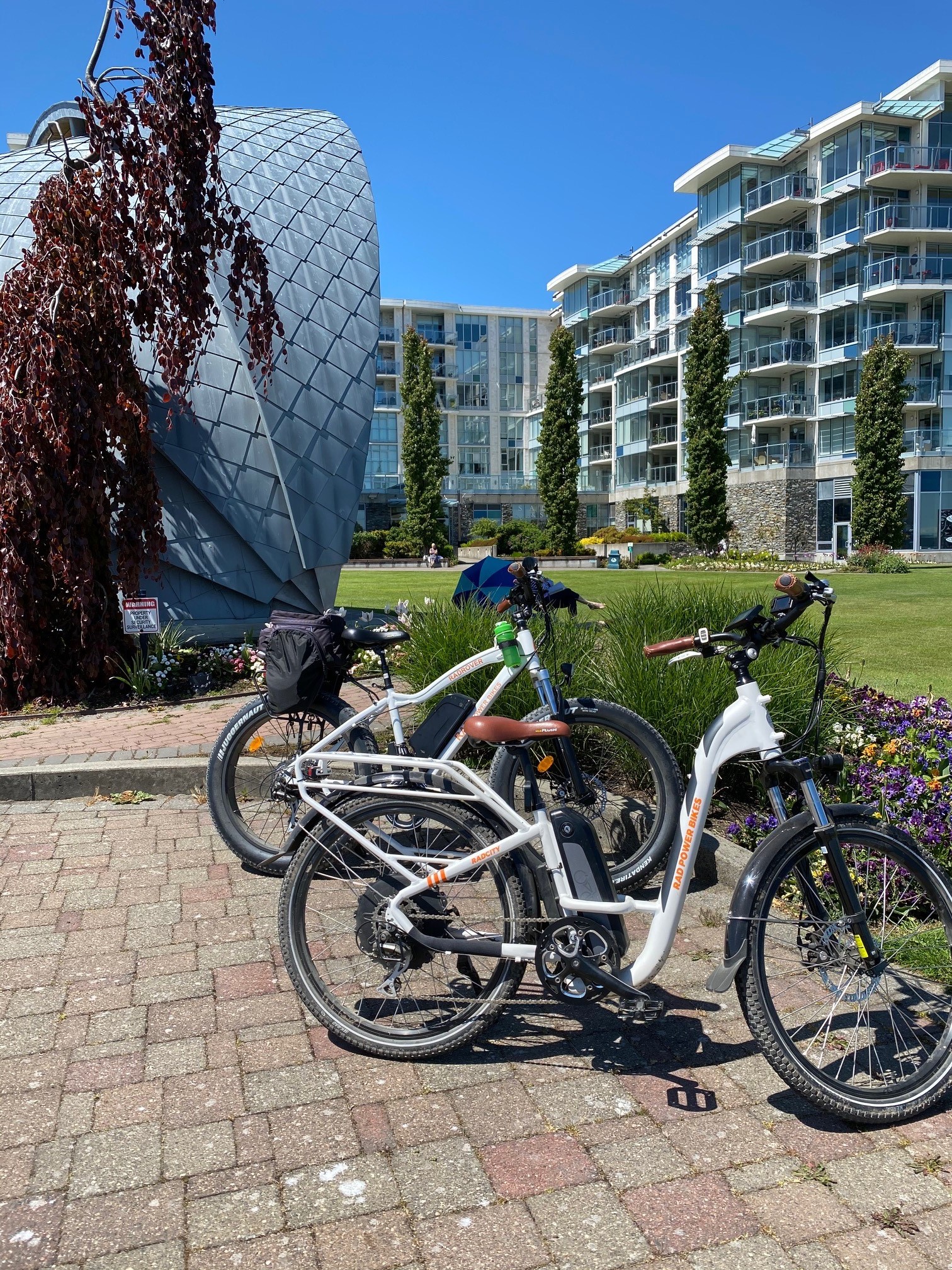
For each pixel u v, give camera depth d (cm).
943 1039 241
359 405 1146
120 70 694
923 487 3581
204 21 700
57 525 718
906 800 383
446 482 6744
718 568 3491
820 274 3978
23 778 504
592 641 552
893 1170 217
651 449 5091
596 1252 192
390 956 264
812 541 4062
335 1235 197
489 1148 226
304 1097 247
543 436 4684
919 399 3684
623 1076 258
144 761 528
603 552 4488
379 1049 262
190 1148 226
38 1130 233
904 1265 188
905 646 1052
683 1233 197
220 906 368
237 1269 188
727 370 3959
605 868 264
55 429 694
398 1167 219
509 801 352
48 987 304
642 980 255
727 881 376
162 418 1007
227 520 1045
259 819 429
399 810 266
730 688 454
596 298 5669
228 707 746
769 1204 206
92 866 409
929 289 3603
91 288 716
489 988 263
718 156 4125
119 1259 191
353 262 1227
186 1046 271
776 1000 285
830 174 3878
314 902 285
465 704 322
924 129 3681
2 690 757
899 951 261
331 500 1108
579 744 409
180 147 699
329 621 367
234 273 769
